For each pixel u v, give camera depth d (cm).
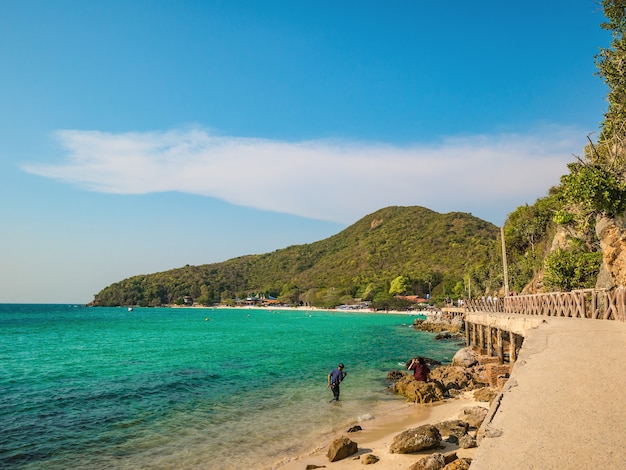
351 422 1555
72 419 1608
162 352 3850
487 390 1803
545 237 6269
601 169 2097
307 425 1524
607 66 2127
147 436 1409
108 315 14850
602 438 542
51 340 5269
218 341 5031
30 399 1938
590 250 3681
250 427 1504
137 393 2062
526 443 538
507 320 2158
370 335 5953
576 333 1388
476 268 10275
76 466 1160
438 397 1881
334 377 1919
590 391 739
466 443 1066
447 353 3816
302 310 18950
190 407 1789
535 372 886
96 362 3181
